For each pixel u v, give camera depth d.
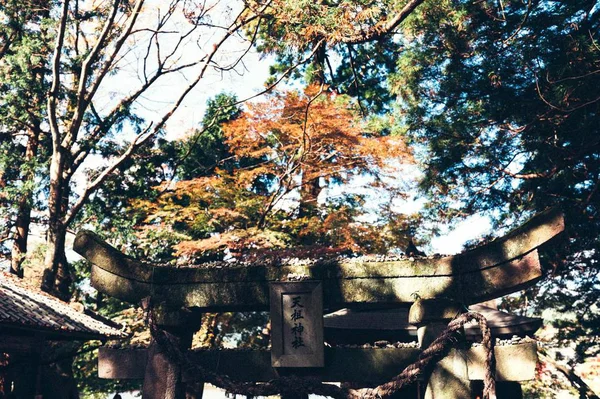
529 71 13.30
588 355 17.00
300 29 13.77
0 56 19.66
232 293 7.70
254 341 22.97
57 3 19.45
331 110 19.52
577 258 15.68
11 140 21.11
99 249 8.05
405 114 15.62
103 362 7.86
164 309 7.66
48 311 14.43
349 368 7.34
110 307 23.08
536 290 18.09
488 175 15.20
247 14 17.80
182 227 22.20
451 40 14.15
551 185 13.77
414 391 9.27
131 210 22.03
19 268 21.05
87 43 21.00
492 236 15.50
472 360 7.10
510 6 13.60
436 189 15.78
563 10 12.80
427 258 7.42
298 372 7.41
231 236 18.38
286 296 7.50
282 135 20.84
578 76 11.71
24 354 13.80
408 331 10.74
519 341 7.26
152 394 7.50
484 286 7.17
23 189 19.22
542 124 13.29
